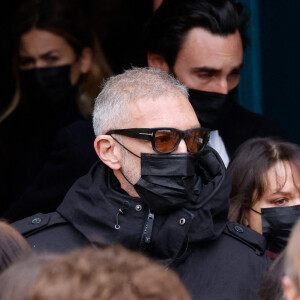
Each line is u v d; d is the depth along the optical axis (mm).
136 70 9125
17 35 13258
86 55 13391
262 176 10492
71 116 13203
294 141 16234
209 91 11672
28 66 13242
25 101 13406
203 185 9023
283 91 16219
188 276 8594
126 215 8547
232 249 8891
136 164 8594
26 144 13406
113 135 8734
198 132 8586
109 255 4504
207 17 11562
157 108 8570
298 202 10508
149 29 12305
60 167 11109
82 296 4117
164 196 8414
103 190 8773
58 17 13109
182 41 11664
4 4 13742
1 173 13469
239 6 12172
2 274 4707
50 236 8867
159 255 8492
